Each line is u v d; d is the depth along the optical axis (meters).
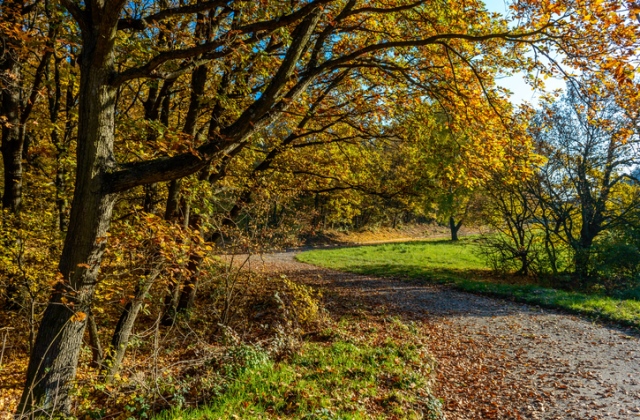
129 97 10.14
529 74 7.28
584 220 17.86
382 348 8.47
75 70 7.77
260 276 13.42
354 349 8.08
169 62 6.43
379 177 12.40
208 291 12.43
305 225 12.30
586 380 7.29
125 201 9.55
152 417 4.90
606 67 4.96
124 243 6.00
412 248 34.19
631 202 17.58
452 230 41.81
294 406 5.40
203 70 8.33
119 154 7.25
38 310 7.72
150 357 7.21
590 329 10.61
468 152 7.68
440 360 8.43
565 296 14.00
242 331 9.66
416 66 8.20
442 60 7.91
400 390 6.39
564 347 9.20
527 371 7.81
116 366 6.67
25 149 10.66
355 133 11.61
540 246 19.27
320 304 12.03
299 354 7.60
